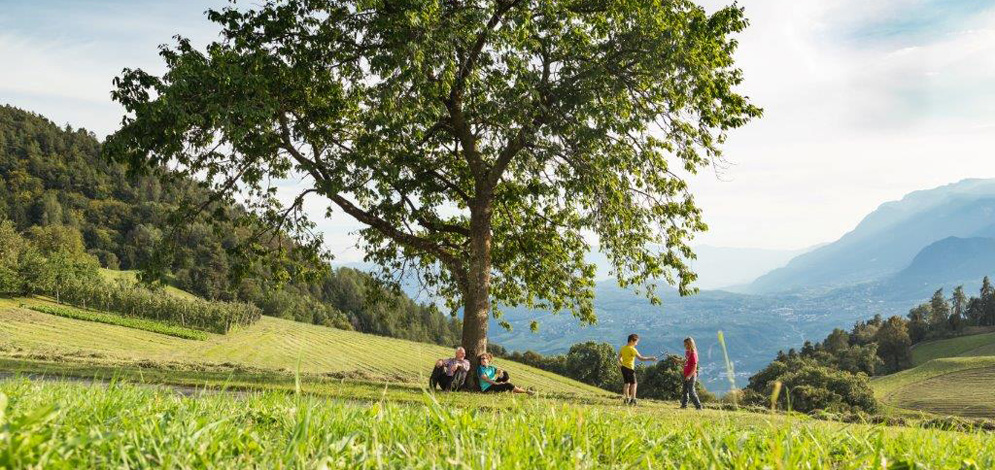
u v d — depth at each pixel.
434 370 17.67
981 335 199.00
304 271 25.14
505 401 11.23
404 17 18.00
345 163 20.16
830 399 73.69
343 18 19.88
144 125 17.66
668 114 21.12
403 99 18.45
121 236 182.75
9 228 138.75
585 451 2.69
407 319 161.38
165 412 3.22
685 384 16.27
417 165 22.19
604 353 105.31
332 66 20.33
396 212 21.91
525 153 21.36
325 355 95.25
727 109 20.73
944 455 2.88
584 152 20.22
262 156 20.11
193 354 87.75
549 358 124.00
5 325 79.56
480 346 21.83
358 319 157.38
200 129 19.50
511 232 25.27
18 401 3.54
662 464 2.74
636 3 19.67
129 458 2.02
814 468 2.43
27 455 1.63
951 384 127.00
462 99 22.06
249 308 122.38
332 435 2.66
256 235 23.94
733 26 19.58
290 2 20.17
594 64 20.06
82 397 3.90
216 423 2.58
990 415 86.38
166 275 21.34
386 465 2.25
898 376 145.88
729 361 1.73
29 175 194.75
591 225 21.22
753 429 3.88
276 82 19.62
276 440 2.79
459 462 2.12
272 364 85.62
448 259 22.91
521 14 18.98
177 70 18.17
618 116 20.14
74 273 122.88
